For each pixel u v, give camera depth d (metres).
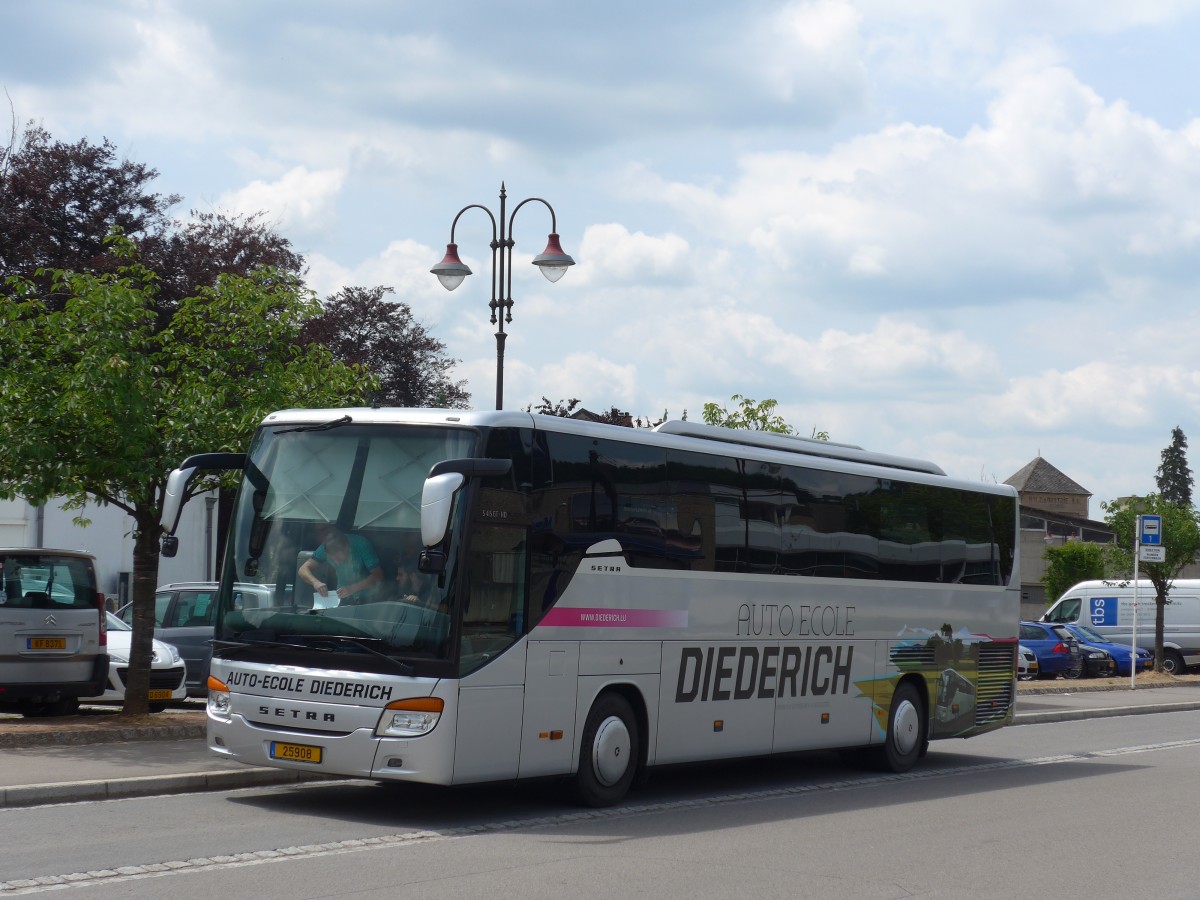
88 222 42.91
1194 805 14.62
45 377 16.88
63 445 17.05
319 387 18.39
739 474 15.21
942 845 11.73
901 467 18.67
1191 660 45.16
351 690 11.77
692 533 14.45
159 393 17.33
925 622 18.14
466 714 11.75
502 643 12.16
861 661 16.94
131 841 10.61
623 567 13.52
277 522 12.51
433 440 12.24
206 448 17.11
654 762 13.88
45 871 9.40
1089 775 17.70
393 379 53.47
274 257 44.34
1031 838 12.20
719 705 14.72
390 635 11.76
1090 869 10.69
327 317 48.72
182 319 18.67
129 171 44.16
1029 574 82.12
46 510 40.44
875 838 12.03
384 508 12.14
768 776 16.97
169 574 42.94
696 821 12.80
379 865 9.94
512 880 9.52
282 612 12.24
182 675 20.78
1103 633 46.16
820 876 10.11
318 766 11.85
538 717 12.49
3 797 12.28
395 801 13.30
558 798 13.87
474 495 11.98
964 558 19.02
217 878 9.30
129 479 17.11
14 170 42.91
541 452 12.73
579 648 12.95
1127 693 34.62
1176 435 129.25
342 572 12.10
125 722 17.34
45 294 40.16
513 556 12.34
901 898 9.41
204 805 12.58
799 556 15.98
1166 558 39.69
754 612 15.25
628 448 13.75
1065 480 125.06
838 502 16.72
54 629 18.00
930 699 18.16
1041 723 27.19
